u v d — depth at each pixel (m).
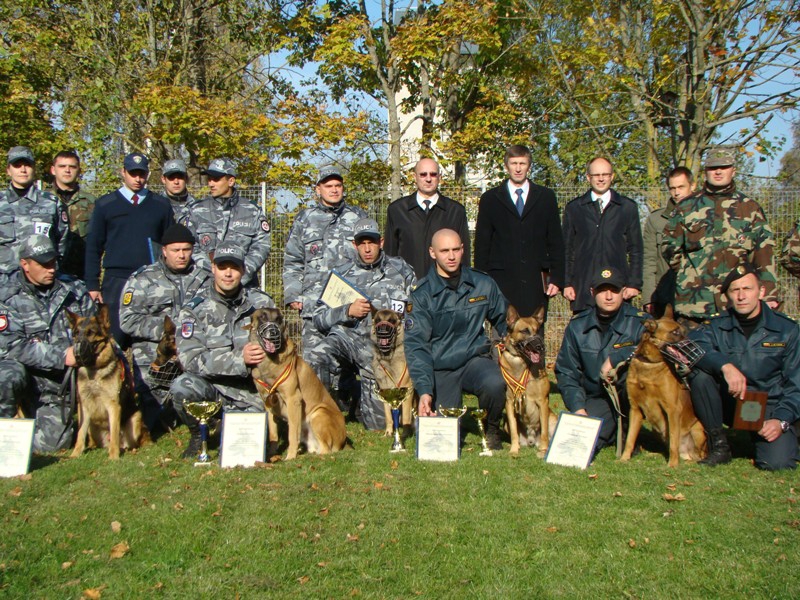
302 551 3.68
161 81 14.81
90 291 7.25
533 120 15.64
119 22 15.88
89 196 8.08
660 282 7.86
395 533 3.92
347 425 7.03
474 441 6.17
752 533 3.95
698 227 6.07
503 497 4.53
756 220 5.98
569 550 3.72
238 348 5.75
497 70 16.92
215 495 4.48
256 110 16.62
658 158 13.91
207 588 3.29
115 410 5.52
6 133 14.70
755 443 5.37
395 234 7.64
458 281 6.07
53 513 4.20
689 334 5.66
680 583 3.38
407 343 6.01
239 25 16.77
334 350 7.00
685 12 11.38
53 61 15.25
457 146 14.79
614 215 7.24
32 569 3.46
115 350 5.68
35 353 5.67
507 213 7.21
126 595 3.24
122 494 4.54
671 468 5.27
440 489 4.67
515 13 15.32
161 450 5.83
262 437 5.36
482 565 3.54
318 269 7.42
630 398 5.52
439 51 14.45
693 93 11.63
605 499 4.51
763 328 5.52
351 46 14.13
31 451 5.05
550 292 7.27
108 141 15.27
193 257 6.66
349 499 4.44
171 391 5.62
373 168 15.10
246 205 7.70
